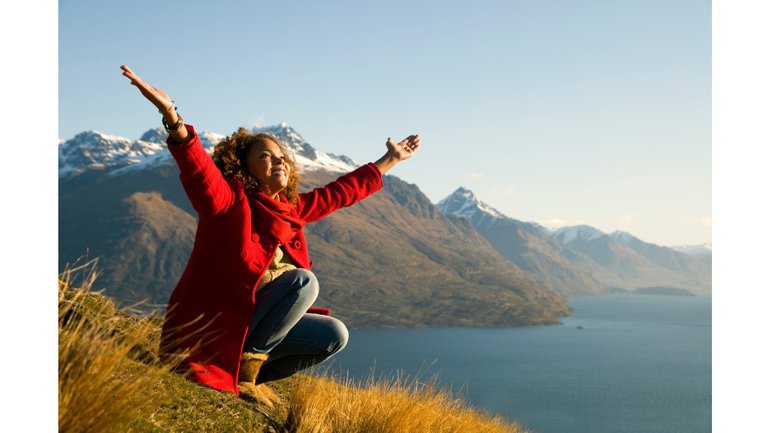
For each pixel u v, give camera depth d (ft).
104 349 8.68
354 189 13.89
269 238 11.93
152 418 9.25
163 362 11.10
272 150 12.15
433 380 15.84
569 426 333.01
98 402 8.11
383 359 448.65
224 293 11.45
